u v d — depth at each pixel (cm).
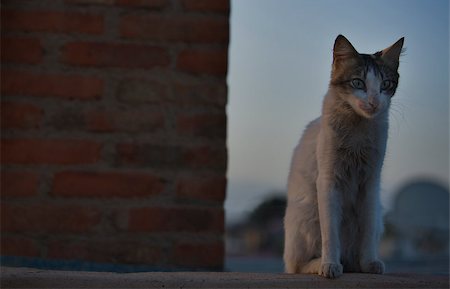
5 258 280
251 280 221
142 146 288
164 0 291
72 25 288
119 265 284
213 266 288
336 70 271
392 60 275
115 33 290
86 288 215
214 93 292
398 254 575
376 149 263
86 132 287
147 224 286
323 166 261
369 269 259
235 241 706
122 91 289
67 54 288
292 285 221
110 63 289
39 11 287
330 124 262
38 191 284
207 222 289
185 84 291
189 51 292
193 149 290
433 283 226
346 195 266
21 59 286
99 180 285
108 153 287
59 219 284
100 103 288
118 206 286
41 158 284
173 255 287
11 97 285
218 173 291
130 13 290
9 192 283
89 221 284
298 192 277
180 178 288
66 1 288
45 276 219
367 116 254
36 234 283
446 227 611
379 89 262
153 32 291
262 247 679
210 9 293
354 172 265
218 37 293
